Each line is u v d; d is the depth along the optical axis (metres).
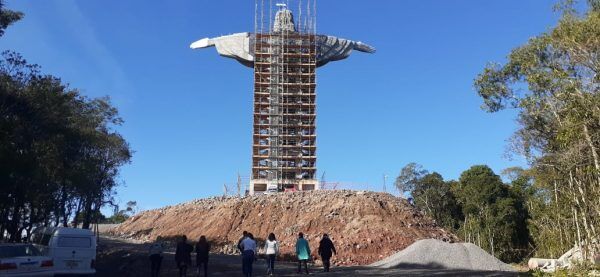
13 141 27.36
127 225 69.81
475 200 71.12
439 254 32.41
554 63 19.08
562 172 24.56
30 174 27.31
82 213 52.00
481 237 67.69
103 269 32.59
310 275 23.19
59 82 31.70
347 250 50.59
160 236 60.16
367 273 23.67
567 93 17.95
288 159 98.75
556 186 29.23
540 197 56.38
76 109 38.12
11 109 28.14
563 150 21.22
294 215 60.03
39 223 40.38
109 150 43.78
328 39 108.94
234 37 106.56
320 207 60.22
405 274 22.45
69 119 35.94
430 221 61.44
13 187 29.28
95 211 46.06
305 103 102.44
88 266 22.59
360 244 51.53
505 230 67.69
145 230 64.62
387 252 50.53
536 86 19.25
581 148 19.28
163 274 27.50
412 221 58.41
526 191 70.44
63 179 35.00
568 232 40.09
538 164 24.41
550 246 44.62
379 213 58.25
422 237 54.81
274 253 23.11
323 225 56.56
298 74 103.88
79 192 39.41
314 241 52.81
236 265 30.03
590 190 23.62
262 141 100.69
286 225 58.38
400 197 66.56
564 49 18.52
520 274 19.81
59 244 22.25
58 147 33.09
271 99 101.75
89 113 41.06
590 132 18.09
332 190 66.25
